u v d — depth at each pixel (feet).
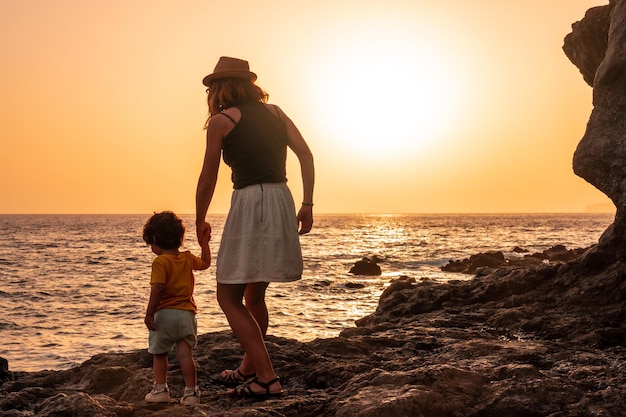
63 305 81.46
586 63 34.17
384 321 30.12
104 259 166.30
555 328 23.50
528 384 13.66
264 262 13.10
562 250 128.67
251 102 13.89
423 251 188.75
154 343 13.35
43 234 341.21
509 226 442.50
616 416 12.64
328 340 19.47
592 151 26.35
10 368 46.39
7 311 76.28
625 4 26.23
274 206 13.26
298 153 14.16
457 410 13.00
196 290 92.48
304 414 13.20
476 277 32.27
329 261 155.22
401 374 14.33
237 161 13.37
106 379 16.90
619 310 24.17
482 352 17.99
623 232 26.45
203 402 13.99
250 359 14.40
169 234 13.28
